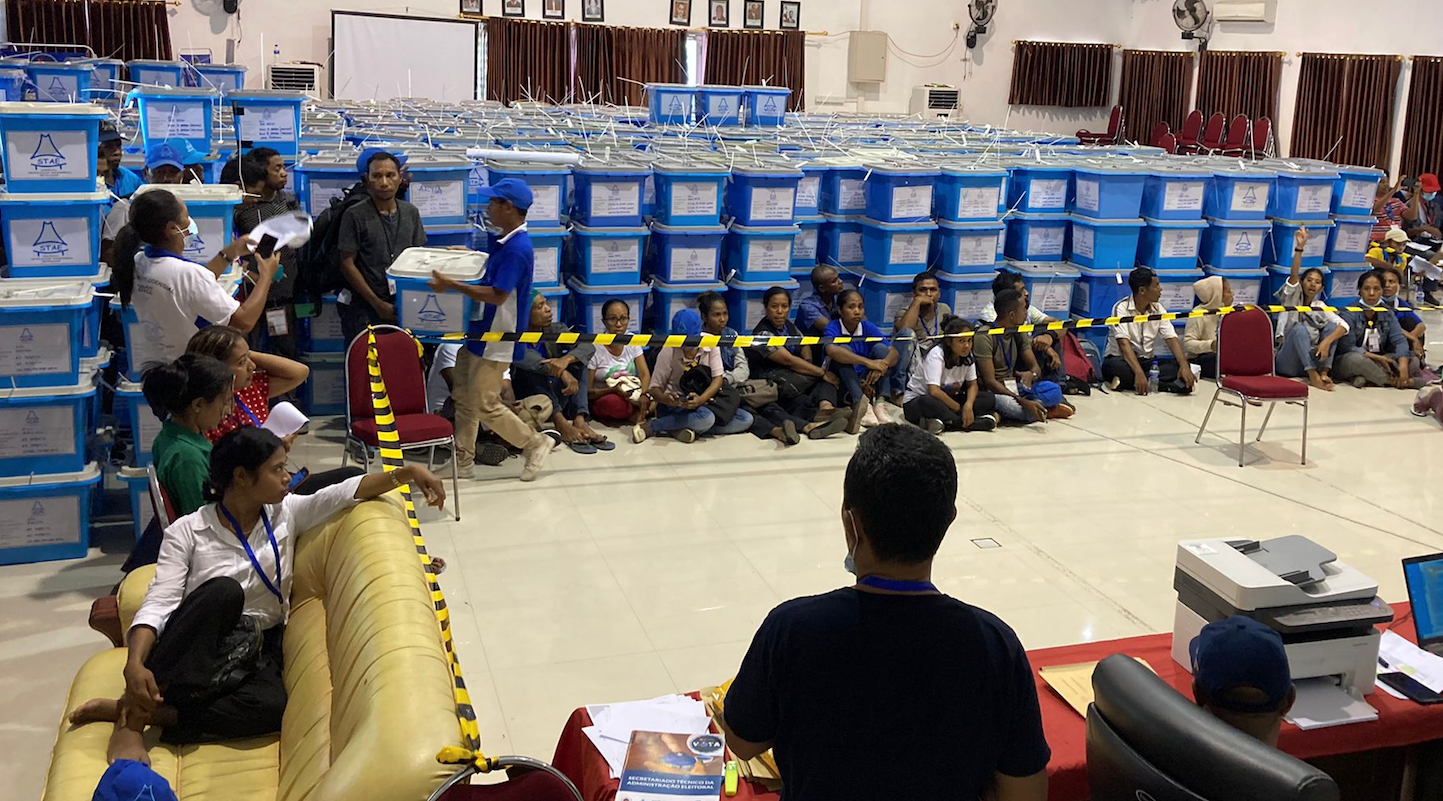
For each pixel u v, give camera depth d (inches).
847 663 61.3
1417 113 534.0
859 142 346.6
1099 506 208.4
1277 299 302.0
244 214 216.2
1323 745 99.7
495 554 178.5
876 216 274.8
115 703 105.3
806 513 200.2
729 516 197.6
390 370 188.2
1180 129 658.2
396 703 82.6
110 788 78.4
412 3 573.9
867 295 280.2
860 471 62.6
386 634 91.0
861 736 61.4
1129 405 275.4
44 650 144.6
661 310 257.9
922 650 61.1
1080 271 290.0
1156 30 671.8
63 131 162.9
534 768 80.8
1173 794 75.1
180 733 104.6
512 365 227.5
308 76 510.6
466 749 79.3
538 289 241.0
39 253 166.6
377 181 211.2
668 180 246.4
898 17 652.7
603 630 156.3
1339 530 200.1
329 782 78.2
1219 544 109.7
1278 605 101.6
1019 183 290.8
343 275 215.2
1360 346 299.9
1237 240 295.1
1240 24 625.3
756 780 89.4
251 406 148.4
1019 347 265.0
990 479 220.5
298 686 103.4
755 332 249.3
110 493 194.9
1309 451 243.6
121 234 162.4
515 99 594.6
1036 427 255.6
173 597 106.8
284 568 113.4
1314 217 299.7
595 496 204.5
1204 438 251.1
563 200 252.7
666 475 216.5
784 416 242.8
